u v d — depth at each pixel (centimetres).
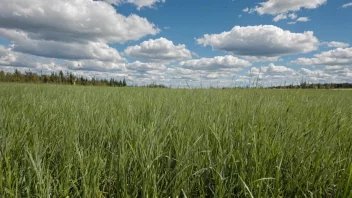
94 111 275
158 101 361
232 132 176
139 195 121
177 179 121
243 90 538
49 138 171
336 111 276
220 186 112
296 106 328
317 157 142
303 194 120
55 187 107
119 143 154
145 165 124
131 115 235
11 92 559
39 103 325
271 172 128
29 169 117
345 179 122
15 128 175
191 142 163
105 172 139
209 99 425
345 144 178
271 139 161
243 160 136
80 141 170
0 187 103
